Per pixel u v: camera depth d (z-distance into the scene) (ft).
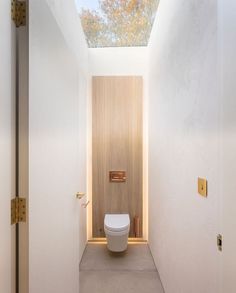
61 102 4.10
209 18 3.05
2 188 2.51
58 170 3.93
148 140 8.89
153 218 7.59
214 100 2.89
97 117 9.16
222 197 2.46
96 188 9.11
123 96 9.20
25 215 2.84
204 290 3.20
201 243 3.32
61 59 4.10
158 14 6.89
